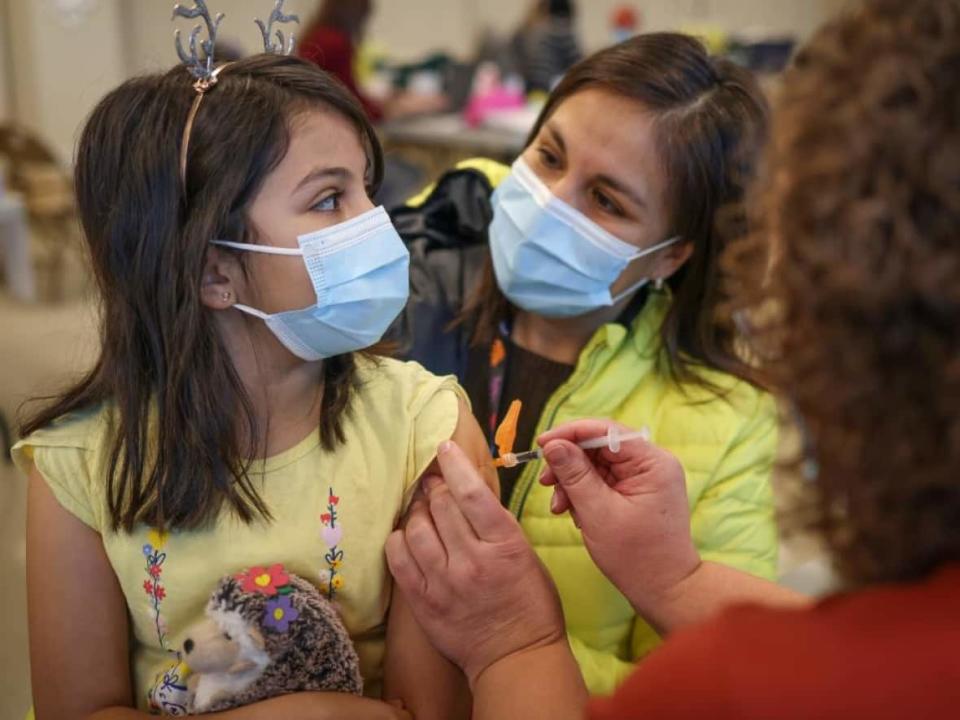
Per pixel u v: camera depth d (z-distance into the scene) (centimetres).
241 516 112
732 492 143
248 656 104
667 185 138
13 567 261
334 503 115
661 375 149
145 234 106
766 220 75
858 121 64
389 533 116
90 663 115
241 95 105
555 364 152
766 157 76
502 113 528
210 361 109
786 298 70
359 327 112
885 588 66
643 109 136
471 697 121
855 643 63
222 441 110
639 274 146
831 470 68
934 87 63
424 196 174
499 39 645
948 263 60
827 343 66
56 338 427
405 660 117
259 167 105
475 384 152
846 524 69
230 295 110
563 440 113
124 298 109
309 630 106
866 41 67
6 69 611
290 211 107
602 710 68
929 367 63
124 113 107
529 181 144
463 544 110
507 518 111
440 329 156
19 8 596
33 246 524
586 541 117
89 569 115
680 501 115
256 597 105
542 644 112
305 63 112
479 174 168
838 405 66
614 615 142
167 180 104
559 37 592
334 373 120
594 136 137
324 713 105
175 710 111
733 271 82
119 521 112
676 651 67
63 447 114
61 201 488
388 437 118
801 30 709
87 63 621
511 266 145
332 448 116
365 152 114
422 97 558
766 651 64
